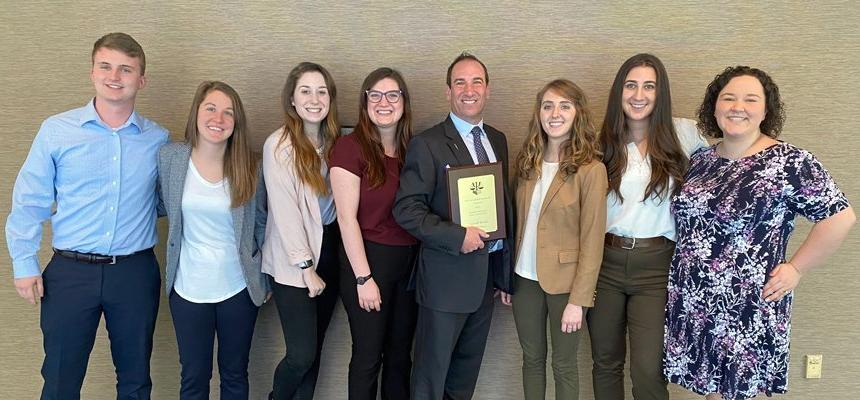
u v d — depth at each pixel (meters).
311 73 2.07
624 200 2.04
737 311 1.86
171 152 2.04
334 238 2.24
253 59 2.49
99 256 2.03
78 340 2.04
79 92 2.51
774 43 2.46
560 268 2.00
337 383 2.62
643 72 2.00
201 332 2.10
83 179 1.99
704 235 1.90
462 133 2.07
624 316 2.13
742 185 1.82
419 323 2.08
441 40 2.47
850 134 2.50
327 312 2.34
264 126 2.53
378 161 2.05
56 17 2.47
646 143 2.07
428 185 1.96
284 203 2.05
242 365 2.19
